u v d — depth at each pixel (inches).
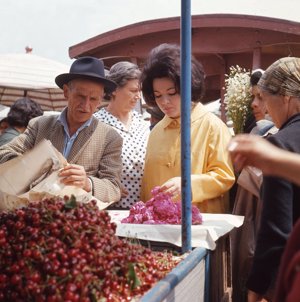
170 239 85.4
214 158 110.9
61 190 91.3
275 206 74.4
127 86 136.6
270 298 76.2
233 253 111.0
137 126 140.9
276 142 75.5
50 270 57.4
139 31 215.9
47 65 337.4
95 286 59.5
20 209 66.1
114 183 109.7
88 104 109.9
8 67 323.6
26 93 345.7
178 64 109.8
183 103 81.0
